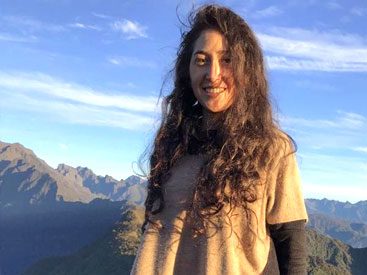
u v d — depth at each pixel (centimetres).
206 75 97
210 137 96
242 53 96
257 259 88
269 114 95
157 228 95
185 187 93
